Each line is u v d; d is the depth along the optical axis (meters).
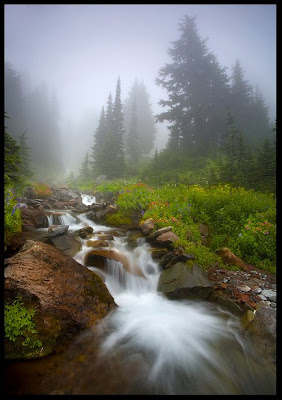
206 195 8.25
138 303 4.54
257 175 12.61
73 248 5.77
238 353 3.08
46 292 3.30
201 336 3.49
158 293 4.74
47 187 16.81
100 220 9.13
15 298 3.09
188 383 2.62
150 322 3.86
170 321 3.91
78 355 2.85
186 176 15.85
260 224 6.33
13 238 5.42
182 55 29.86
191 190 9.20
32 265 3.64
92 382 2.49
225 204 7.69
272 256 5.73
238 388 2.60
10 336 2.77
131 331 3.56
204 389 2.57
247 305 3.96
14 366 2.58
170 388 2.55
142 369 2.77
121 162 27.61
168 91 29.73
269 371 2.73
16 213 5.98
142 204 8.80
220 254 5.79
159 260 5.53
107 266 5.41
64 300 3.37
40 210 8.74
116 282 5.21
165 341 3.35
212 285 4.56
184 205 7.50
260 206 7.49
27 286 3.23
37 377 2.47
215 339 3.41
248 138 29.56
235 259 5.55
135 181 18.84
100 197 14.09
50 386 2.38
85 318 3.38
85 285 3.83
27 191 12.75
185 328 3.71
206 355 3.07
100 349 3.03
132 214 8.87
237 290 4.50
